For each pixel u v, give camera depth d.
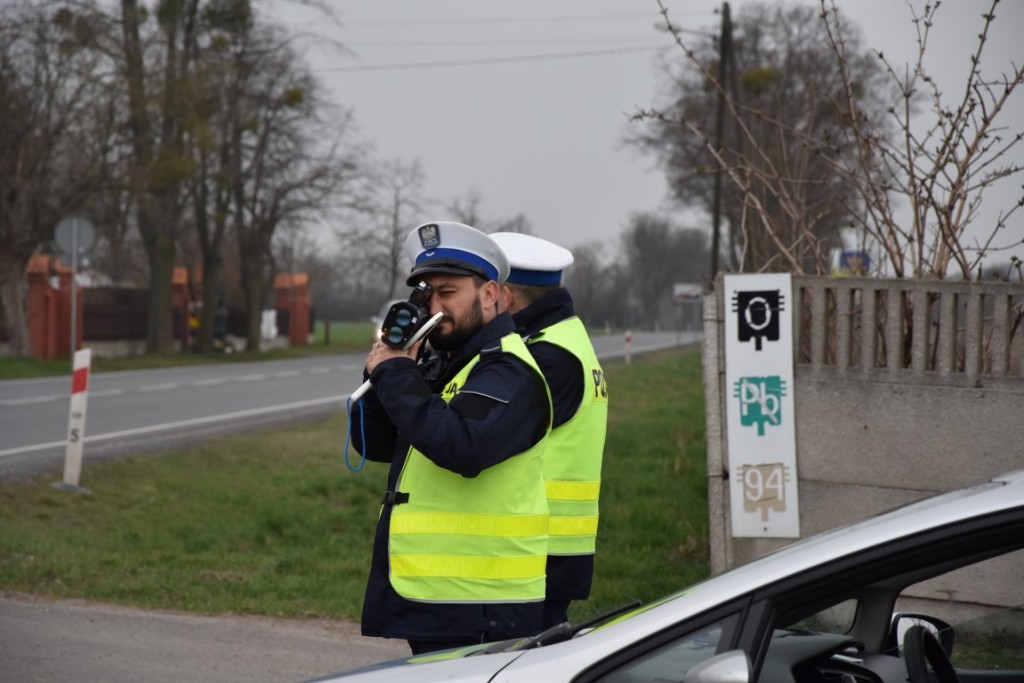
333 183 68.56
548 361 6.98
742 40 48.50
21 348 54.59
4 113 51.34
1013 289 10.43
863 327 10.93
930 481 10.75
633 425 29.22
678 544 15.48
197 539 15.77
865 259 12.05
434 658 5.29
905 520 4.31
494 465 5.95
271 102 65.88
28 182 52.44
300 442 25.58
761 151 12.51
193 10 60.75
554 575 7.14
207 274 71.25
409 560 6.01
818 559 4.29
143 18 56.91
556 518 7.11
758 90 32.59
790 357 11.16
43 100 52.88
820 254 12.12
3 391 38.69
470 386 5.90
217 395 38.84
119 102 55.34
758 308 11.23
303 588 13.49
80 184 54.41
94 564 14.02
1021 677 4.89
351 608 12.73
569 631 5.10
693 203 80.56
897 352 10.84
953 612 4.98
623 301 185.75
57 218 53.88
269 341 89.50
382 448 6.69
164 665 10.30
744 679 4.02
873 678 4.68
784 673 4.41
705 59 48.09
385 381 5.88
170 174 56.41
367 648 11.31
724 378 11.41
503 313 6.41
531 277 7.25
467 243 6.23
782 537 11.20
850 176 12.02
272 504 18.31
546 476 7.07
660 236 184.88
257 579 13.80
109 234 69.44
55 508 16.75
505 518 5.98
